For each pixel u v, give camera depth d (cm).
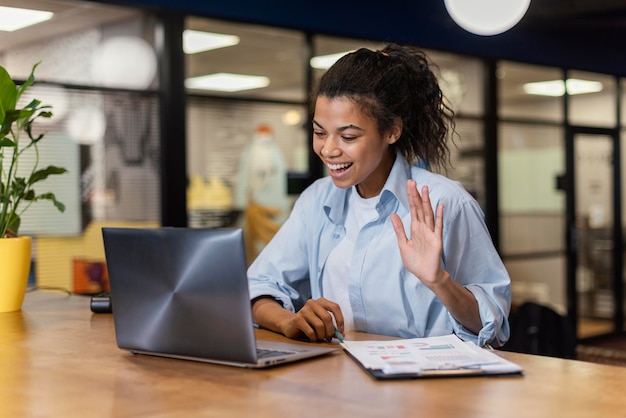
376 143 195
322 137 197
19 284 247
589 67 782
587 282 789
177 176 529
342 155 193
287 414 129
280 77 577
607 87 809
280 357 162
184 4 521
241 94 558
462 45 674
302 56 588
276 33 574
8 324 222
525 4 397
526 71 734
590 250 791
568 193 770
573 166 774
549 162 755
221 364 164
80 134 491
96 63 497
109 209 505
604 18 695
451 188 203
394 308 207
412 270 179
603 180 804
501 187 714
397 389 142
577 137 778
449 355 162
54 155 482
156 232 164
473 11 401
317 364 163
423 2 648
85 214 496
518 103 727
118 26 504
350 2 606
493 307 191
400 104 198
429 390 141
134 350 174
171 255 162
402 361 157
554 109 757
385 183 210
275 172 576
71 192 491
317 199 225
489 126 704
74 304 262
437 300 202
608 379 148
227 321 156
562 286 769
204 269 158
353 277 211
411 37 641
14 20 464
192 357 166
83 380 155
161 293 165
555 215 762
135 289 169
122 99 508
